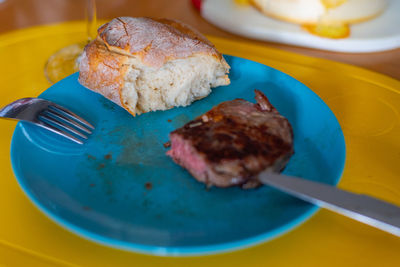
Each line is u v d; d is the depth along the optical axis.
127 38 0.40
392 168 0.37
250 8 0.61
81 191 0.33
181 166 0.36
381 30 0.55
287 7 0.56
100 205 0.32
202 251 0.29
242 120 0.36
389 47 0.54
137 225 0.31
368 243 0.32
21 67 0.48
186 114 0.41
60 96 0.42
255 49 0.52
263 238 0.30
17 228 0.32
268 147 0.34
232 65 0.46
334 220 0.33
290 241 0.32
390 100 0.44
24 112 0.38
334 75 0.48
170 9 0.62
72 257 0.31
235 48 0.52
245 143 0.34
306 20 0.57
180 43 0.41
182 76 0.42
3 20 0.58
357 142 0.39
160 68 0.41
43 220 0.33
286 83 0.43
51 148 0.36
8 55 0.49
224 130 0.35
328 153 0.36
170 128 0.40
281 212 0.32
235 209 0.32
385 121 0.41
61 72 0.47
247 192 0.34
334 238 0.32
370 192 0.35
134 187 0.34
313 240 0.32
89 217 0.31
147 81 0.41
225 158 0.33
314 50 0.54
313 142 0.38
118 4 0.63
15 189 0.35
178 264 0.31
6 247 0.31
